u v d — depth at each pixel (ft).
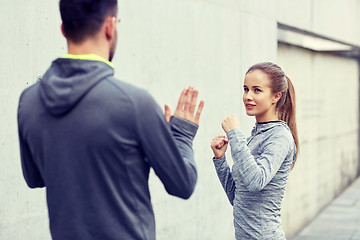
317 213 23.52
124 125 3.96
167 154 4.11
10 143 7.44
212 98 13.07
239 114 14.51
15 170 7.53
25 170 4.63
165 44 11.16
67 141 4.05
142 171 4.17
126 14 9.93
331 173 26.61
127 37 9.98
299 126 21.34
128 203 4.11
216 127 13.28
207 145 12.89
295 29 18.89
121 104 3.97
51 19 8.13
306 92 22.43
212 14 13.03
